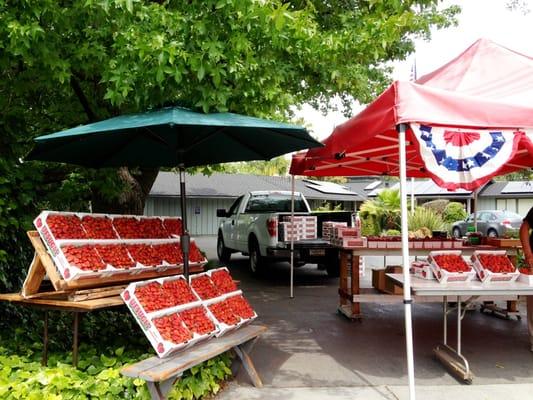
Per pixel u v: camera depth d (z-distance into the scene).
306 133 4.16
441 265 4.76
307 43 4.80
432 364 4.73
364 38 4.99
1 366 3.54
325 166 7.50
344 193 25.19
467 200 30.62
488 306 7.07
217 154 5.29
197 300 3.91
